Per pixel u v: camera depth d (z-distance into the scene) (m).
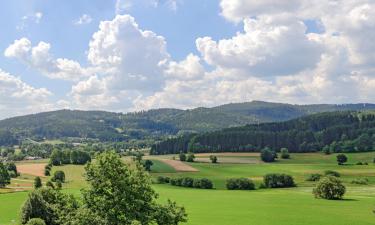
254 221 86.06
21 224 61.62
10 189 133.00
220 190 153.62
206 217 90.12
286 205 110.94
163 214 38.84
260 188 162.12
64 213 37.75
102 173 37.59
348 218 90.69
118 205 36.19
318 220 88.19
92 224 34.91
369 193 137.00
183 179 164.50
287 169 198.50
